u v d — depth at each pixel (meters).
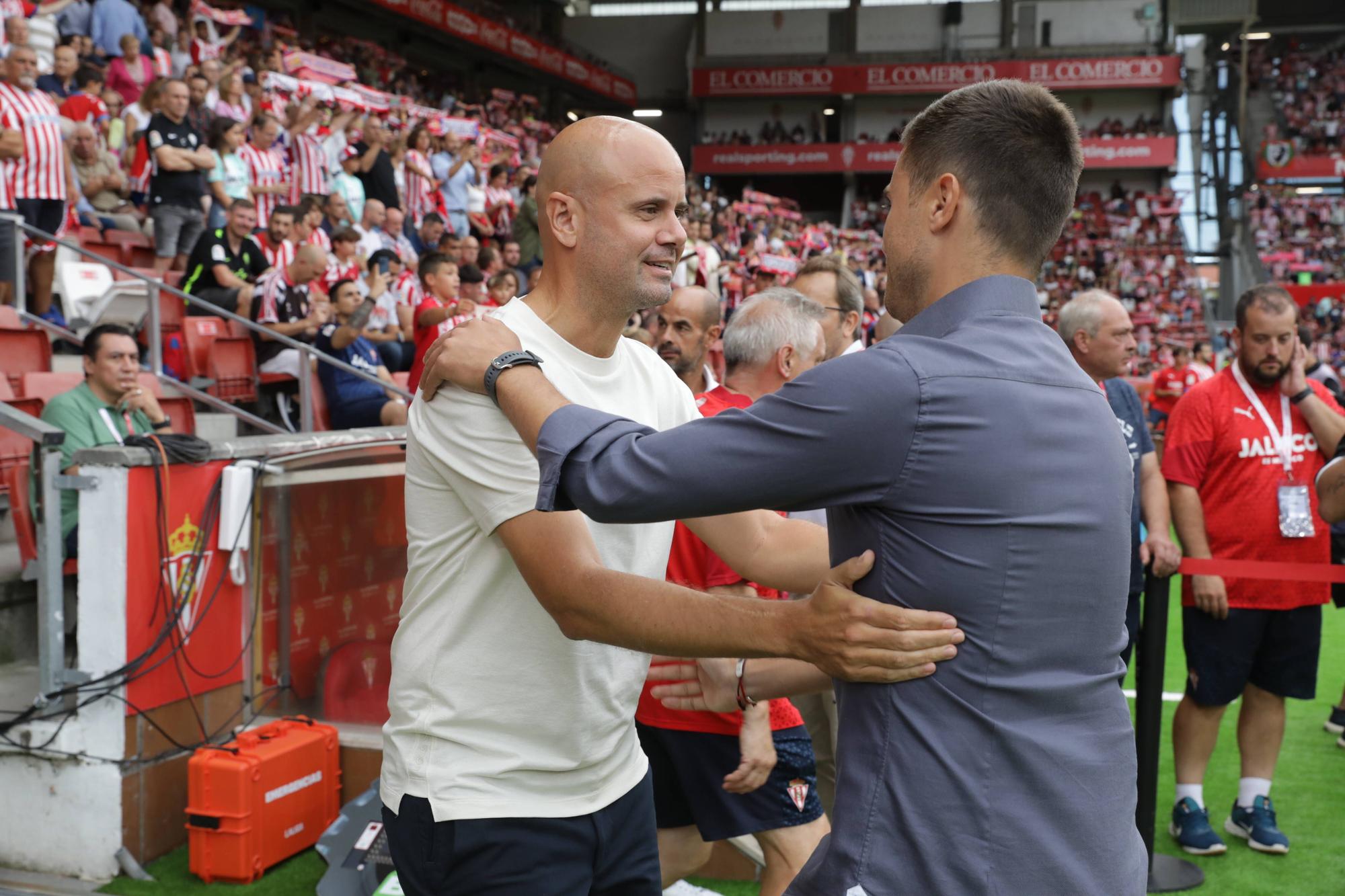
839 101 31.02
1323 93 31.81
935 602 1.14
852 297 3.38
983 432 1.13
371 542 3.65
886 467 1.13
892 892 1.15
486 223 11.38
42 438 2.93
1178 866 3.25
